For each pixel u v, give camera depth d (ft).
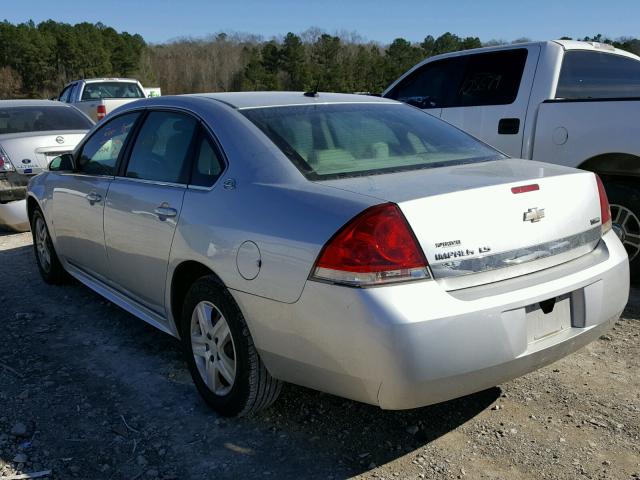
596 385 10.93
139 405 10.66
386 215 7.73
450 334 7.62
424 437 9.52
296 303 8.21
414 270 7.67
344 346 7.80
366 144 10.33
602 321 9.23
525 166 10.02
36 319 14.75
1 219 22.98
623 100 15.23
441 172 9.41
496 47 19.15
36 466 8.92
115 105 48.52
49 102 27.53
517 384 11.04
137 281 12.05
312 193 8.63
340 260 7.77
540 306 8.50
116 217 12.30
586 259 9.36
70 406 10.62
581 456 8.93
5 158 22.68
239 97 11.45
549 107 16.85
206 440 9.56
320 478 8.61
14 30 279.28
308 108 11.09
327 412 10.27
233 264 9.09
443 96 20.21
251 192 9.30
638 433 9.43
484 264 8.13
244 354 9.29
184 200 10.40
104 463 9.02
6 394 11.05
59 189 15.10
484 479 8.48
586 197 9.50
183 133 11.25
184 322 10.62
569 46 18.15
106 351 12.87
